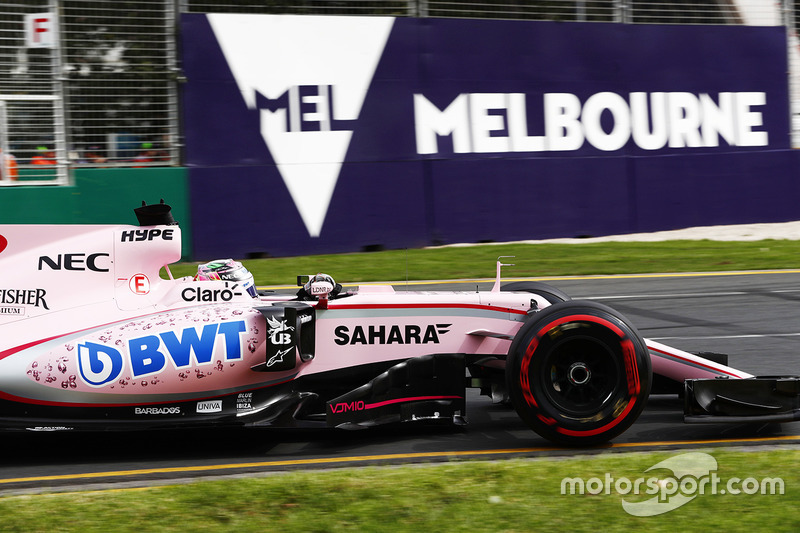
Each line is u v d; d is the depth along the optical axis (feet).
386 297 55.21
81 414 50.80
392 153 140.77
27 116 126.62
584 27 148.25
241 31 134.31
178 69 132.05
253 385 52.65
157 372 50.80
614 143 150.20
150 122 132.16
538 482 43.50
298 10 139.85
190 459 51.01
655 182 152.35
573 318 49.73
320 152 137.80
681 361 56.65
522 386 49.73
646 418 59.16
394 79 140.56
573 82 148.15
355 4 141.28
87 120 129.08
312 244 138.00
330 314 54.19
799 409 52.90
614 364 50.06
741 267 124.67
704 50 154.61
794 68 160.97
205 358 51.29
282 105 136.15
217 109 133.80
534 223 146.92
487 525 38.22
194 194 132.77
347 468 47.39
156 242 53.88
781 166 159.12
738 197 157.17
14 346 50.29
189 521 38.78
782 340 83.66
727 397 52.49
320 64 137.49
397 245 141.28
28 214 125.80
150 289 53.67
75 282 52.70
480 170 144.25
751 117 157.69
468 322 55.26
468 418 60.23
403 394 53.42
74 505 41.01
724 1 157.58
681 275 119.65
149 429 51.29
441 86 142.41
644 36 151.33
